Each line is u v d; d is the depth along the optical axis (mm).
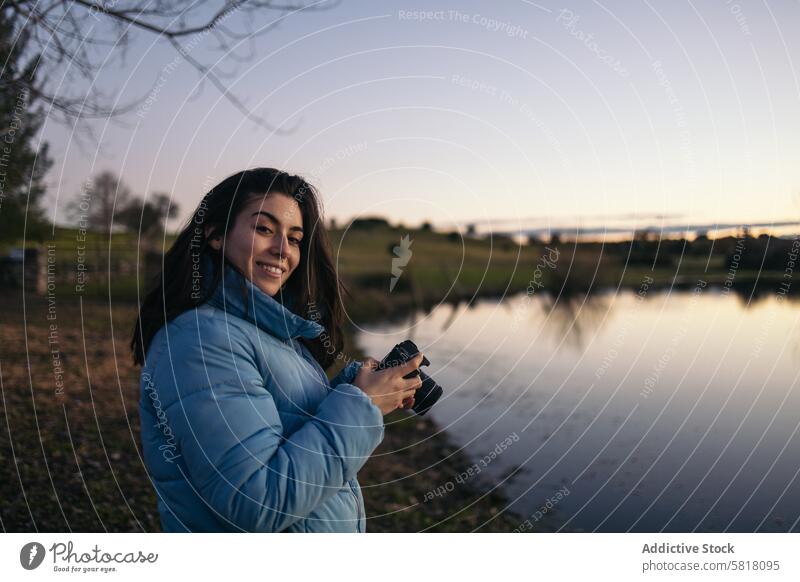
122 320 10336
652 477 4973
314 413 1367
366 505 4711
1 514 3326
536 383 8656
